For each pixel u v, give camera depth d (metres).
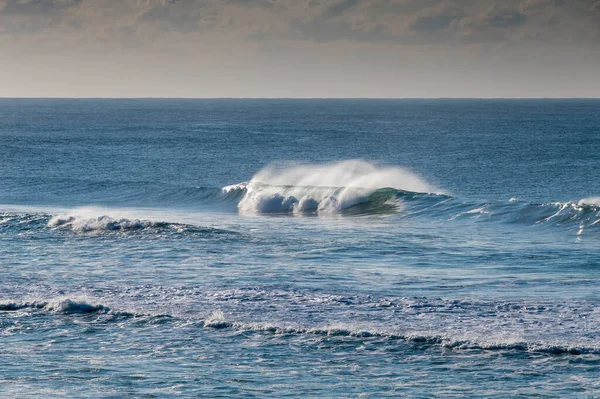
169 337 41.06
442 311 45.16
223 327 42.62
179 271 58.91
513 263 62.53
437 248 70.19
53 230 79.88
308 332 41.28
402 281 54.97
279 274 57.44
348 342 39.69
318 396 32.28
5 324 43.84
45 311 46.38
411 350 38.28
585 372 34.66
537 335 39.91
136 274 57.78
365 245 71.69
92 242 73.25
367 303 47.22
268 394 32.59
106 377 34.75
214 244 72.00
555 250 69.12
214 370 35.72
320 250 68.88
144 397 32.22
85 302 46.97
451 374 34.88
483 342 38.81
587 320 42.66
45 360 37.38
